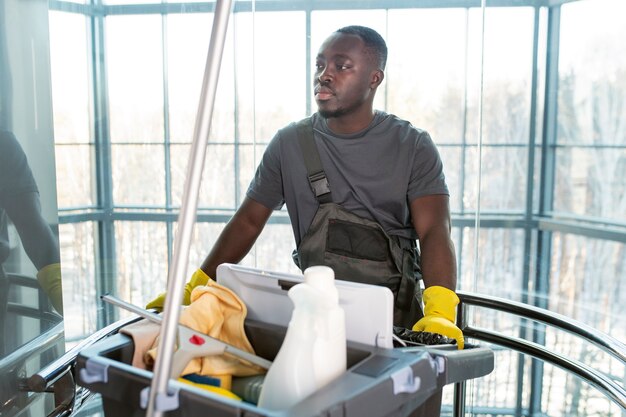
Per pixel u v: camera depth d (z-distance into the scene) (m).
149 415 0.67
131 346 0.89
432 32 7.13
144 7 6.82
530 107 7.23
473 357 0.91
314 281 0.79
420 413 0.91
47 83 1.40
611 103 7.11
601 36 7.06
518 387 6.09
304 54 7.11
